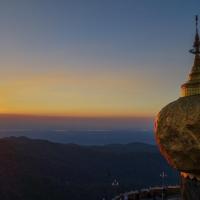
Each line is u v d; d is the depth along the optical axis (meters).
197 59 17.17
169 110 15.77
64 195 177.75
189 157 15.18
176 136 15.39
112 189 174.50
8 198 158.00
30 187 174.62
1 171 179.88
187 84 16.34
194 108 15.04
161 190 46.69
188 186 15.60
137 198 46.16
